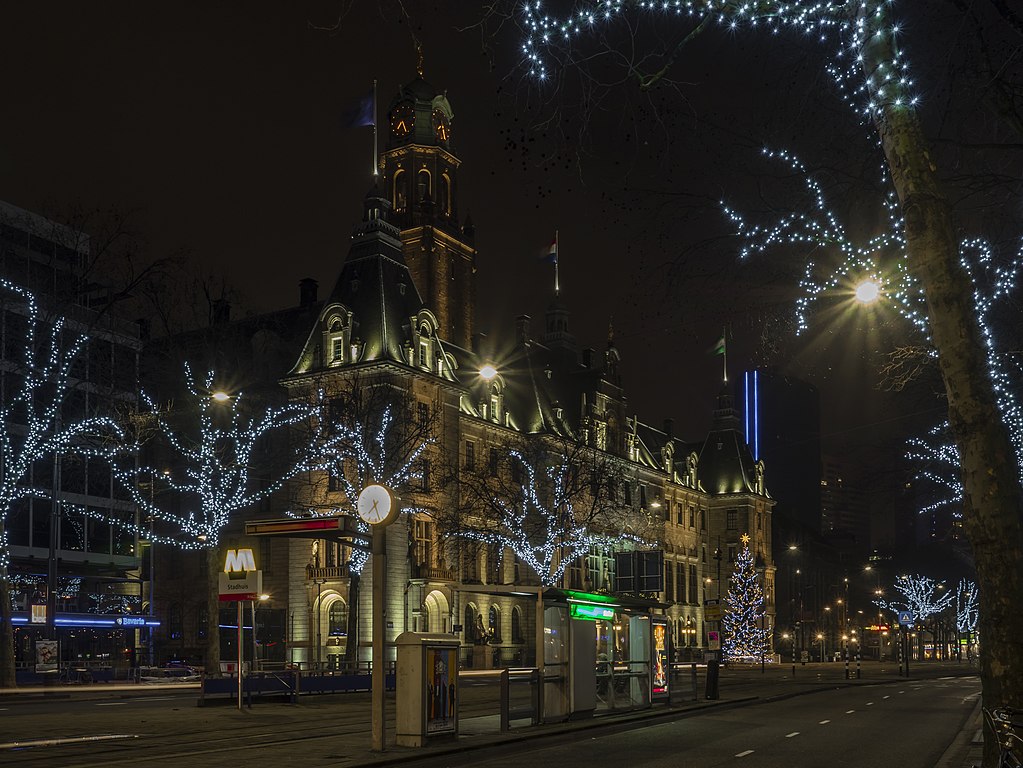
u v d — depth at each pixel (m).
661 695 35.12
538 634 26.88
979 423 13.58
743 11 14.20
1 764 17.98
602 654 30.75
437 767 19.19
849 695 47.69
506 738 22.80
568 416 101.44
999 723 12.06
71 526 68.44
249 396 74.19
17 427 61.66
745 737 25.70
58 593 68.19
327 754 19.45
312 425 66.31
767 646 123.31
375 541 20.66
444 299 92.88
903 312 21.72
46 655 48.97
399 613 70.62
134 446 59.09
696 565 124.38
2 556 44.66
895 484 43.81
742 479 129.50
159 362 64.75
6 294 52.59
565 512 76.81
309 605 73.44
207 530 56.81
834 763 20.12
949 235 14.02
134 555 72.56
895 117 14.31
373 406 62.41
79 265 61.47
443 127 96.88
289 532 21.73
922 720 31.83
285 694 36.09
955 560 133.38
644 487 112.75
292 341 81.12
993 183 17.12
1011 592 13.20
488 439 86.75
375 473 59.50
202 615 79.19
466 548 78.06
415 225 92.75
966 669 103.44
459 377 86.75
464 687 49.88
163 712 31.47
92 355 62.09
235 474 63.22
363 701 38.16
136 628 73.25
